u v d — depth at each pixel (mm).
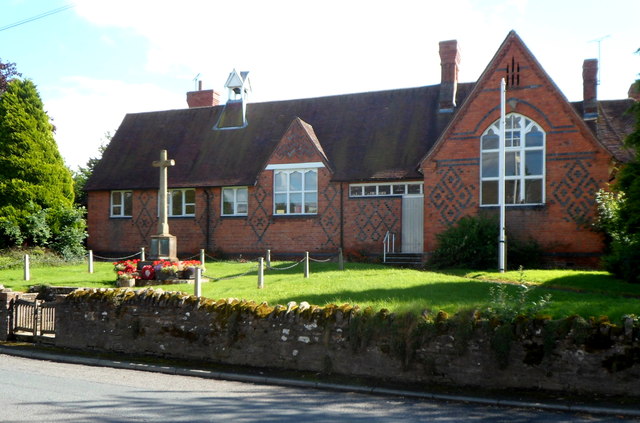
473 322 9422
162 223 20391
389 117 28484
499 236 20594
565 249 22062
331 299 13016
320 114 30250
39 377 10297
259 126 30922
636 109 13820
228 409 7996
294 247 27078
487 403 8469
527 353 9031
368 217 26031
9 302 14383
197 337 11727
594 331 8734
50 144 30484
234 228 28250
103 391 9117
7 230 26641
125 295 12742
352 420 7488
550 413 7938
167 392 9125
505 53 23062
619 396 8500
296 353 10656
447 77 27672
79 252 28406
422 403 8547
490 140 23266
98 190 30766
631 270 16344
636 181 13578
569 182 22156
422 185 25453
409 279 16531
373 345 10008
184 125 32750
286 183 27422
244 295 14141
